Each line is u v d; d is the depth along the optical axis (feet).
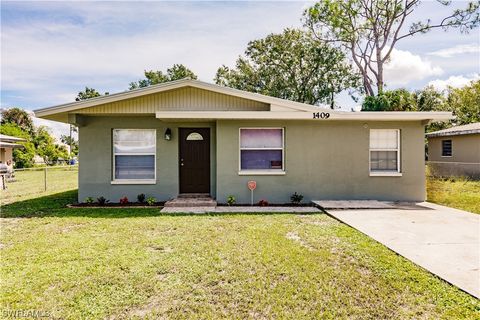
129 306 10.44
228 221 22.66
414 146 31.45
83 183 31.71
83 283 12.10
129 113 30.89
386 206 27.55
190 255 15.20
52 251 15.85
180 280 12.41
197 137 33.19
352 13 73.72
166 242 17.31
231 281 12.31
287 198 30.86
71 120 30.12
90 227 20.97
